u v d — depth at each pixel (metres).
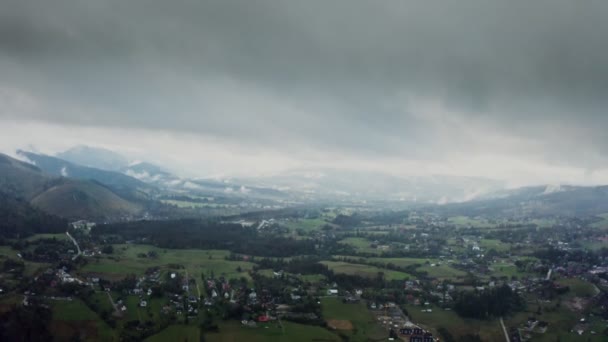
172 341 178.38
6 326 175.25
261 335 186.88
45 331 178.75
